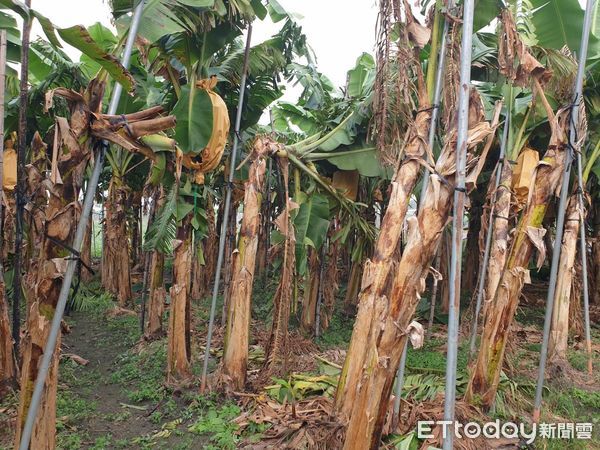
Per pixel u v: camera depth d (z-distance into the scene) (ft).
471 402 13.99
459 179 8.36
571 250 19.36
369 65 26.25
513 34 12.07
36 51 21.95
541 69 12.59
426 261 9.09
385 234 11.18
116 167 27.53
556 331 19.12
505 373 17.24
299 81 21.97
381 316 9.43
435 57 11.36
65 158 8.36
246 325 15.48
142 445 12.42
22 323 21.17
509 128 17.39
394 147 12.78
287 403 14.05
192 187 16.14
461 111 8.40
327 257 23.36
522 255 13.85
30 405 8.35
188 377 16.34
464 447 11.57
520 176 17.56
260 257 36.47
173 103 17.28
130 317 25.70
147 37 10.92
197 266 29.63
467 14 8.30
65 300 8.31
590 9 12.47
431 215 9.04
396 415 11.94
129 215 31.71
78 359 18.94
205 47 14.99
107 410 14.64
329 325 23.81
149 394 15.37
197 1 12.35
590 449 12.44
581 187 14.78
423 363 17.48
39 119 21.30
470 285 30.45
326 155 18.08
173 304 16.19
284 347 16.03
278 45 18.93
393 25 11.32
